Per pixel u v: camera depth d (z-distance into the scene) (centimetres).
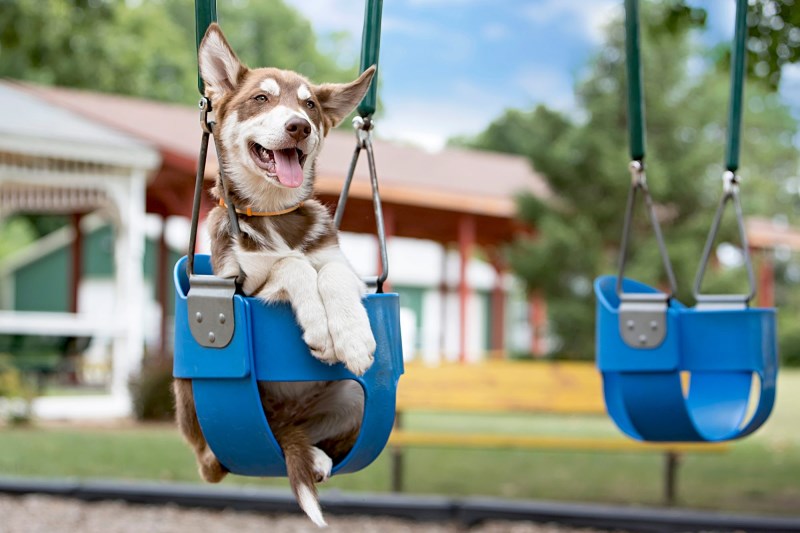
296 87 359
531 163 2067
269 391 342
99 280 2633
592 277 1945
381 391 306
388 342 310
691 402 452
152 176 1636
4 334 1906
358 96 362
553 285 1994
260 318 303
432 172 2192
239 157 348
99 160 1405
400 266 3194
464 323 2089
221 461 319
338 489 794
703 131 2139
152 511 684
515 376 830
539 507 649
